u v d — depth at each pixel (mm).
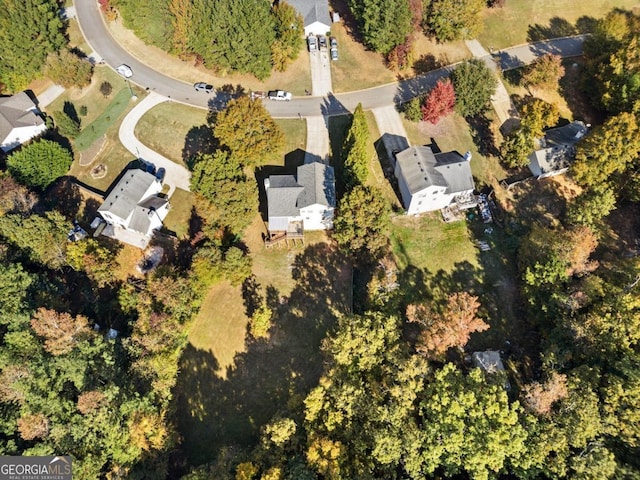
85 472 55438
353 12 97000
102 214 78250
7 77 91375
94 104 92875
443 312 70938
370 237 72438
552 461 52844
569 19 105000
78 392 59719
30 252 72938
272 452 57156
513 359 70562
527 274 70438
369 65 98188
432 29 98625
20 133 86875
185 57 96750
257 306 75125
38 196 80812
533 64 93312
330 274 77625
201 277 71125
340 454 54344
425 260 79250
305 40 101188
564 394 55656
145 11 92875
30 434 55125
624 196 82062
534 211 84000
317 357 71250
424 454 53531
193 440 66500
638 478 50156
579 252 69312
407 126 90312
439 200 80812
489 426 53281
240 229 77562
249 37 88125
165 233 80562
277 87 95312
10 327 62312
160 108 91562
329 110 92250
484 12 105438
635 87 83375
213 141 88062
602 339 61062
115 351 64812
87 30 101562
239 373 70625
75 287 76125
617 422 54156
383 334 60562
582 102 93812
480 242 80750
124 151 87750
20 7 87312
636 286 65250
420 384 56406
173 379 66000
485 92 86625
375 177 85562
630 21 93062
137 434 58781
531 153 85688
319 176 78562
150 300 68188
